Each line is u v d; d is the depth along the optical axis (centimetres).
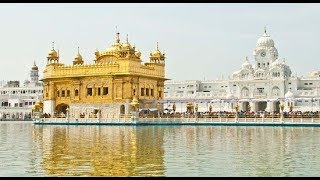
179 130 6388
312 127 6962
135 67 9188
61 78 9812
